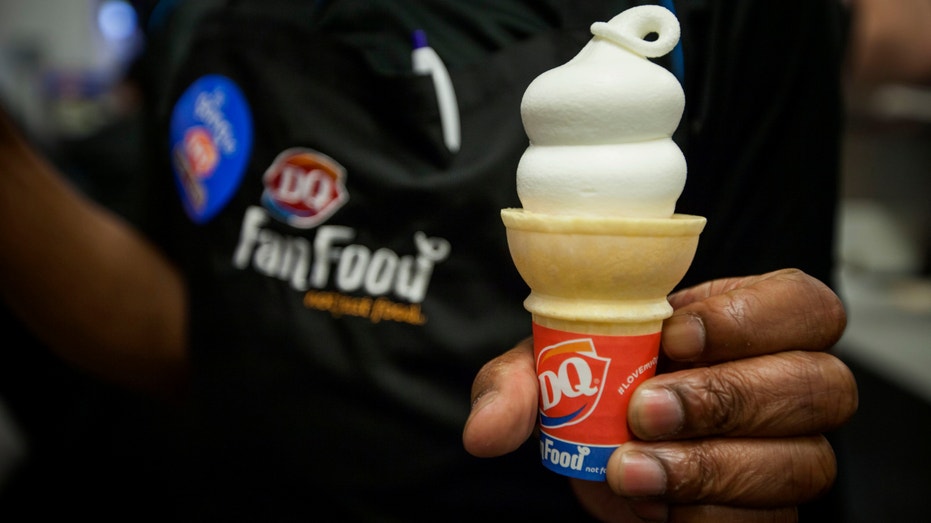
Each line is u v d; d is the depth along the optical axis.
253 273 0.35
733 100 0.33
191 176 0.37
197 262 0.37
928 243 0.83
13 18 2.10
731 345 0.25
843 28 0.39
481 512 0.34
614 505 0.29
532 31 0.34
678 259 0.25
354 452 0.34
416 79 0.33
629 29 0.26
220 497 0.37
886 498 0.51
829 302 0.26
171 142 0.38
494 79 0.33
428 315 0.33
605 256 0.25
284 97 0.34
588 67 0.25
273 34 0.35
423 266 0.33
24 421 0.52
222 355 0.36
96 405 0.52
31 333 0.51
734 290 0.26
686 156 0.32
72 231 0.42
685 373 0.25
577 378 0.26
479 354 0.33
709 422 0.25
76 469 0.52
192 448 0.38
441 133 0.33
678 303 0.28
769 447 0.25
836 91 0.35
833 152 0.36
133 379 0.45
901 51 0.60
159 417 0.50
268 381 0.35
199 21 0.38
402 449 0.34
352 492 0.35
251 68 0.35
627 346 0.26
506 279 0.33
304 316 0.34
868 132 0.74
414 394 0.34
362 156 0.34
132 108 0.73
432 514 0.34
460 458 0.34
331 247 0.34
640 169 0.25
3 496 0.51
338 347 0.34
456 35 0.34
